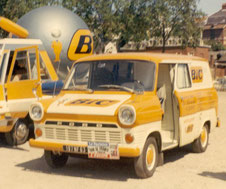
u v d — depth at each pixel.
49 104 7.04
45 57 10.66
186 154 9.03
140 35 41.28
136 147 6.30
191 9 43.19
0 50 9.88
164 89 7.73
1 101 9.51
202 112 8.80
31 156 8.70
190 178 6.97
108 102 6.72
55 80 10.72
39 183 6.61
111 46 40.78
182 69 8.18
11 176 7.06
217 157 8.77
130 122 6.25
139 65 7.31
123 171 7.37
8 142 9.89
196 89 8.62
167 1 41.53
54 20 13.88
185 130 7.90
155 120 6.88
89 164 7.92
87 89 7.34
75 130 6.64
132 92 6.95
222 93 29.66
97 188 6.32
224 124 13.79
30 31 13.68
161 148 7.20
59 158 7.53
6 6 33.72
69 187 6.37
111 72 7.41
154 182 6.65
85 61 7.76
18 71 9.84
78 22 14.41
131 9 40.41
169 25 43.78
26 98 9.91
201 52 61.53
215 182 6.76
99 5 37.81
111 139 6.43
